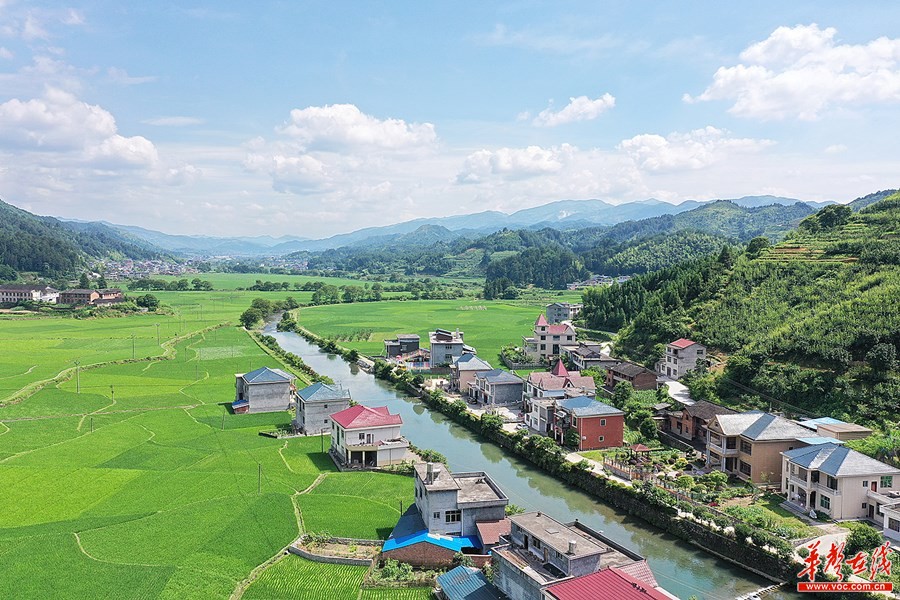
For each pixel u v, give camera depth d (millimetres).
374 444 89000
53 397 122188
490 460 94000
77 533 64312
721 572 60812
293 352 192750
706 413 93562
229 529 65625
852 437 81688
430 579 57656
